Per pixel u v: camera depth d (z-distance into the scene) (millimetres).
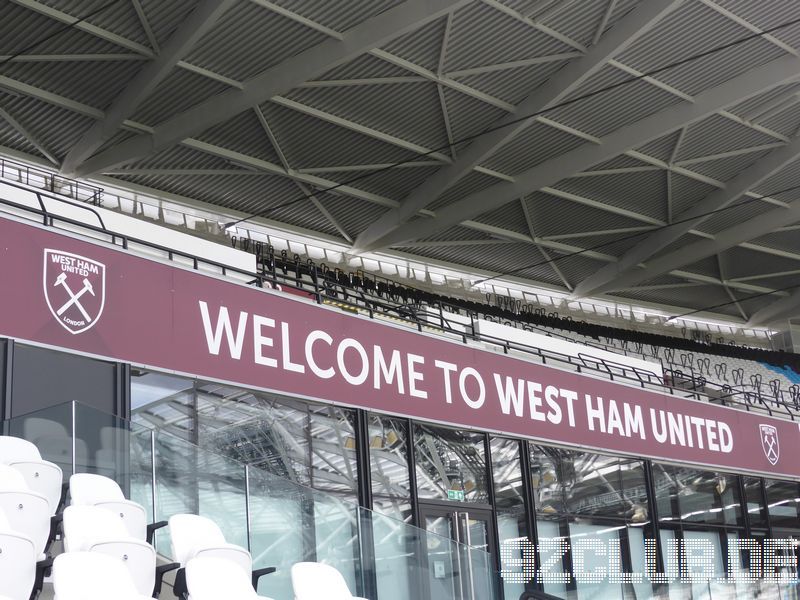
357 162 23766
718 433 22203
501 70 20609
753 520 22266
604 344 33500
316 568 8953
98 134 20516
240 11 17734
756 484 22781
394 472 14938
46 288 11336
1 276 10969
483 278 31578
